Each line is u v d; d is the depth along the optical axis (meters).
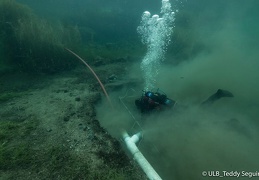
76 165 2.97
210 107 4.70
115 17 11.73
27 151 3.21
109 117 4.54
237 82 6.43
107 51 8.87
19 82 5.85
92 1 13.48
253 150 3.61
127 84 5.96
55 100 4.86
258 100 5.36
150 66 7.60
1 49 6.37
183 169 3.31
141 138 3.78
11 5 7.14
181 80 6.60
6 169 2.89
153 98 4.41
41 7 11.16
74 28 8.54
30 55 6.39
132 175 2.89
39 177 2.78
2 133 3.55
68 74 6.58
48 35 6.69
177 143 3.83
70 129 3.76
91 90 5.46
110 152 3.26
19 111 4.38
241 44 9.81
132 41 10.48
